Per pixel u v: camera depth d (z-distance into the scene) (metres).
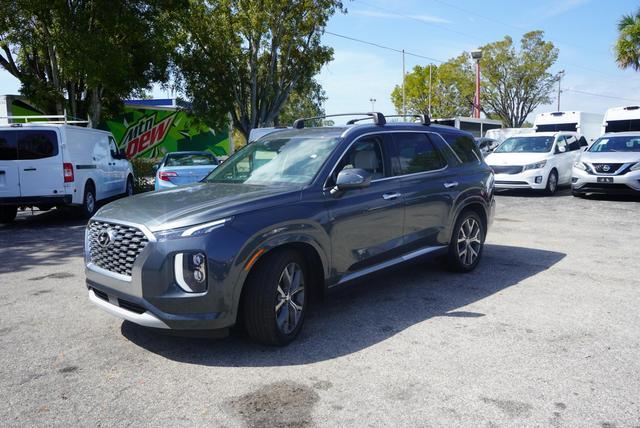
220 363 3.88
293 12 27.58
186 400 3.35
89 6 17.11
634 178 12.55
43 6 15.74
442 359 3.89
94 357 4.02
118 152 14.88
